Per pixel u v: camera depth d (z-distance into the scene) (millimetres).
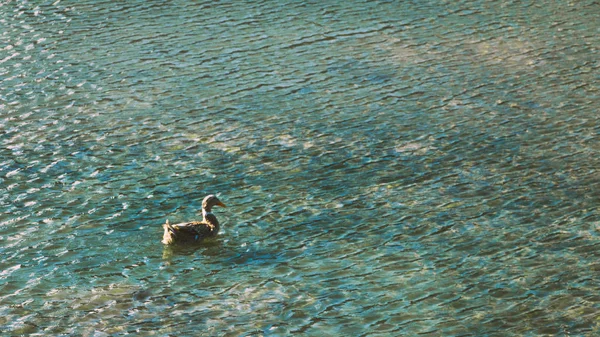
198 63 36875
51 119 31375
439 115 31703
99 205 25141
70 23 41688
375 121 31250
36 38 39625
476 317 19703
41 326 19438
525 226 23766
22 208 24922
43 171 27328
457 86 34469
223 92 34000
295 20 42406
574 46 38594
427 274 21500
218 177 27000
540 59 37156
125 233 23625
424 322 19547
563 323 19422
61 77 35281
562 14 43094
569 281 21062
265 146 29234
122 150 28922
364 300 20422
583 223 23828
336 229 23812
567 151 28406
